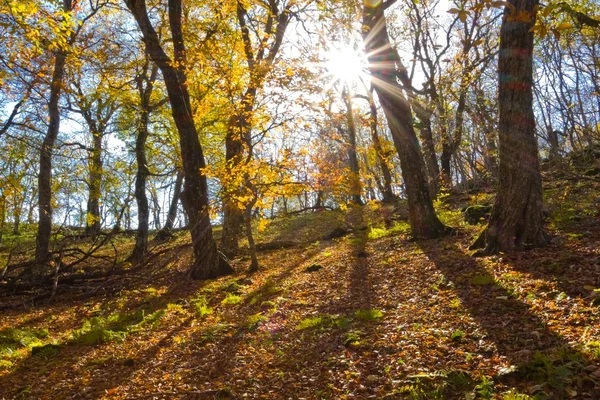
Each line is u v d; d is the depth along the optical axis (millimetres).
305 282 11266
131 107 20328
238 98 12555
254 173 12562
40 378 6930
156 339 8461
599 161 16141
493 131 17594
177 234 27109
